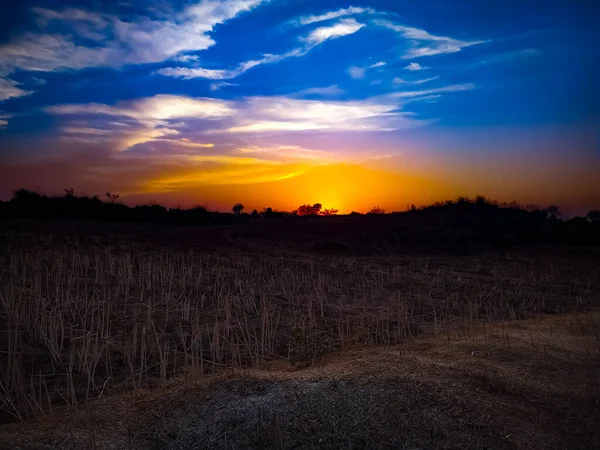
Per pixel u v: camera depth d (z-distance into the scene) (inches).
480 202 1180.5
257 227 1072.2
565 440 180.9
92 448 175.8
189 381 233.9
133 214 1107.3
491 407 193.2
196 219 1164.5
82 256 619.2
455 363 235.3
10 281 430.9
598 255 901.8
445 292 556.1
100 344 319.3
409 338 336.8
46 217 992.9
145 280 526.3
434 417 182.2
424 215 1190.9
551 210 1178.0
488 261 818.2
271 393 196.7
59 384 258.8
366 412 184.7
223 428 181.0
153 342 329.1
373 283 595.8
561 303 501.0
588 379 229.8
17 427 196.9
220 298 473.1
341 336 327.9
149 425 191.2
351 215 1252.5
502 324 363.9
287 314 425.7
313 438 173.3
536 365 242.1
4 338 313.4
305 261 745.0
